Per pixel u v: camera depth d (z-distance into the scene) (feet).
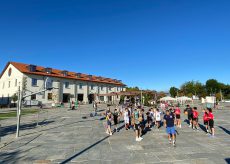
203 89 285.02
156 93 144.36
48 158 28.12
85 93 193.67
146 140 38.60
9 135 44.21
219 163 25.43
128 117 50.96
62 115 87.15
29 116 83.30
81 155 29.30
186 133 45.47
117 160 26.94
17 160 27.43
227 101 250.57
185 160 26.66
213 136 41.70
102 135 43.60
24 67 157.17
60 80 169.58
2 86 163.12
